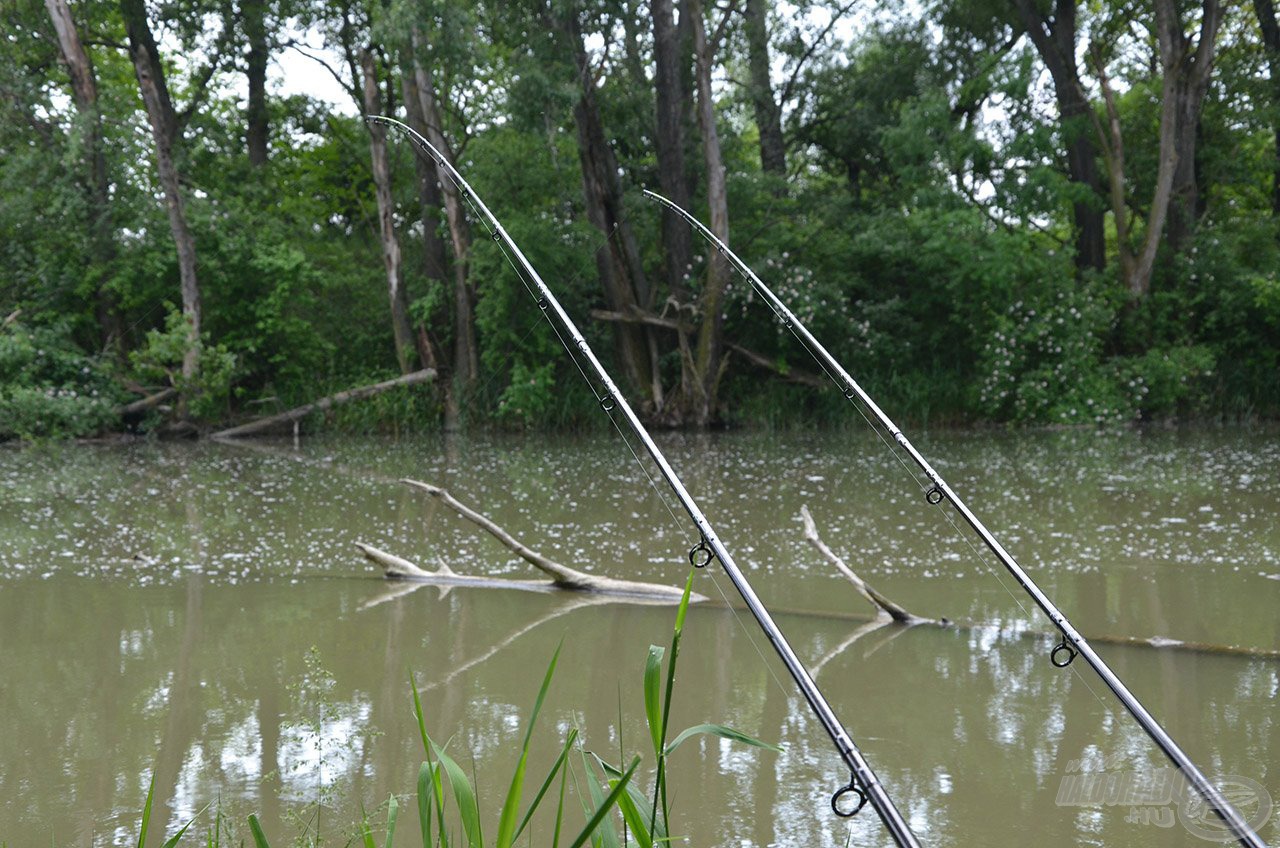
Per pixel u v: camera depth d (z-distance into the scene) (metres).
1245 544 7.57
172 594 6.60
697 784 3.63
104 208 19.81
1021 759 3.76
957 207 20.89
